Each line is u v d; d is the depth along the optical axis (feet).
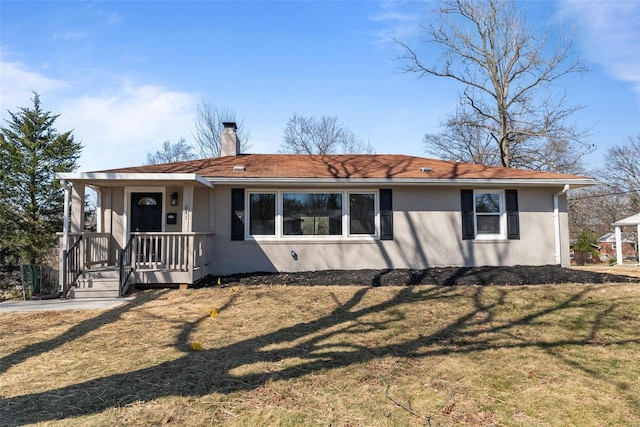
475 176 35.35
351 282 29.40
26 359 14.58
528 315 20.70
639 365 13.98
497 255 36.01
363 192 35.81
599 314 20.75
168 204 33.76
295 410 10.53
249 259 34.50
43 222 59.62
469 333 17.76
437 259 35.70
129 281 28.14
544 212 36.55
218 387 11.96
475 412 10.50
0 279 53.78
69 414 10.24
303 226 35.22
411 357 14.69
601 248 102.73
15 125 62.34
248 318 20.51
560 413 10.48
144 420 9.93
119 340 16.90
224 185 34.40
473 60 71.36
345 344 16.19
